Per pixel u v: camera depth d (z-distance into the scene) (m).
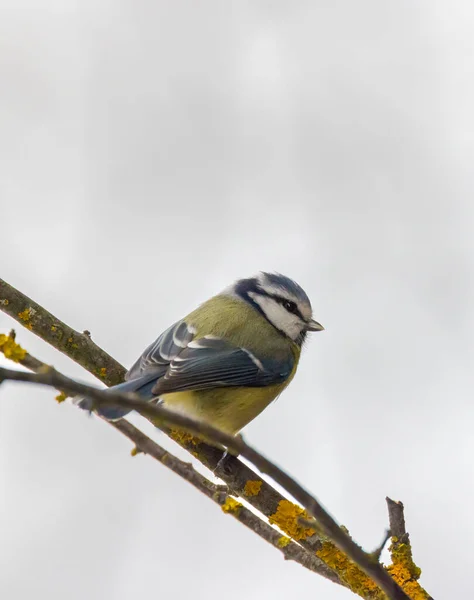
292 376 11.35
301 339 11.90
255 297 11.43
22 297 9.30
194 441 8.96
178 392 10.22
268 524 7.66
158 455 7.80
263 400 10.81
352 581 7.18
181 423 4.55
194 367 10.07
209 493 7.75
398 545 7.12
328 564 7.31
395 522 7.21
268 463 4.88
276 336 11.16
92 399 4.34
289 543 7.52
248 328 10.84
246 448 4.77
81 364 9.47
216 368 10.26
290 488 4.96
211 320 10.79
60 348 9.37
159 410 4.47
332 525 5.09
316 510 5.02
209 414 10.32
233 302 11.31
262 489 8.36
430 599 6.87
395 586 5.34
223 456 8.78
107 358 9.57
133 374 9.63
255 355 10.61
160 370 9.79
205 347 10.36
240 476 8.55
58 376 4.28
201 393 10.32
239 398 10.44
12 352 7.15
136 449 7.82
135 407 4.41
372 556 5.42
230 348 10.52
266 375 10.65
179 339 10.34
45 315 9.33
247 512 7.68
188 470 7.78
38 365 7.17
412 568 7.04
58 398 7.37
